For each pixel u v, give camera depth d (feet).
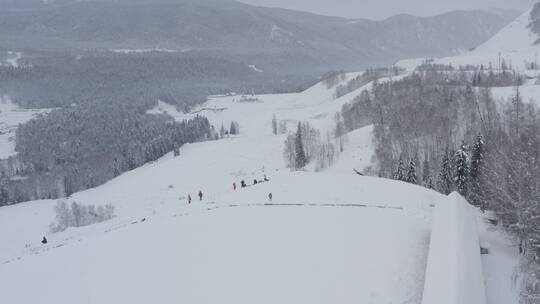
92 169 595.06
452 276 88.58
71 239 178.40
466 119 335.88
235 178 347.56
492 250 131.23
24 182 562.66
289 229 136.77
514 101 322.75
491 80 461.37
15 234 290.35
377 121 393.50
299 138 378.73
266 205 167.53
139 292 106.63
